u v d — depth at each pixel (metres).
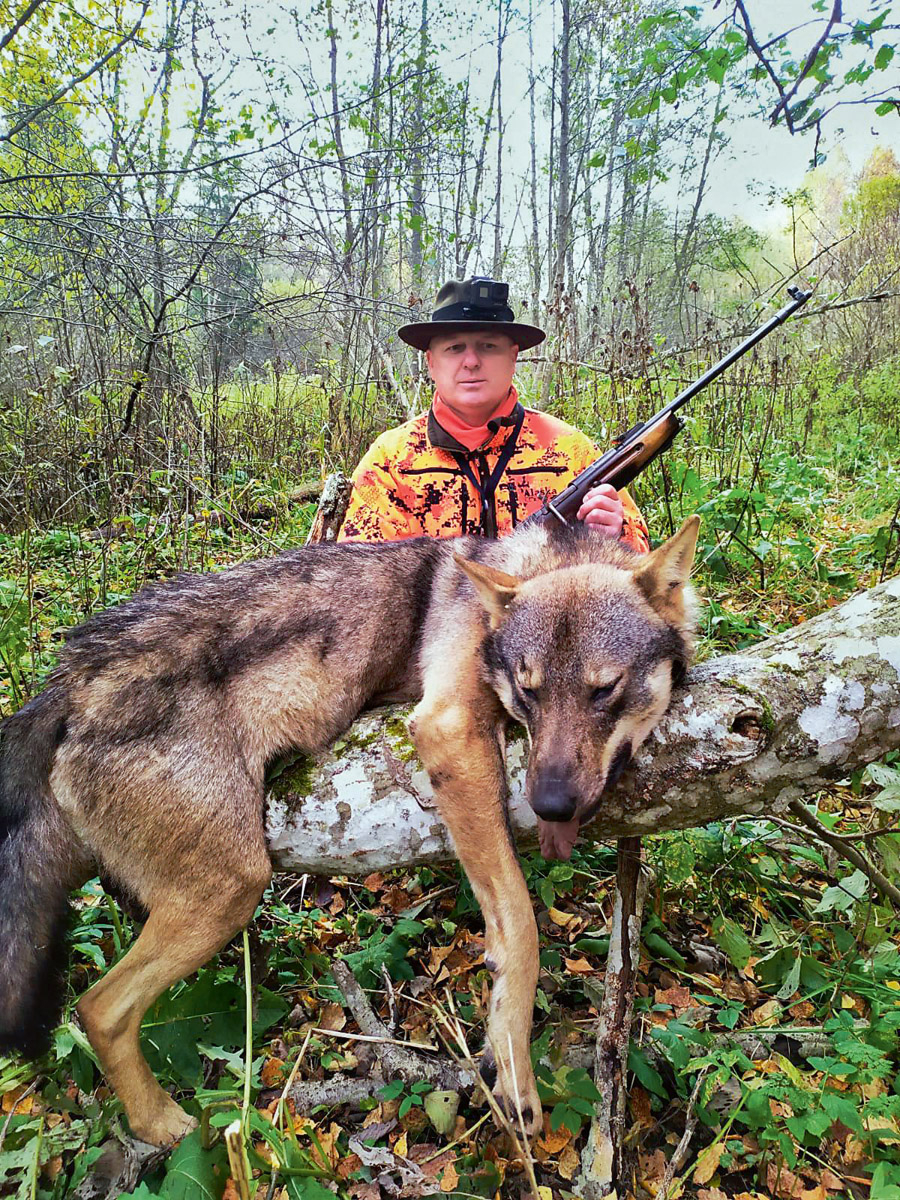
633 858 2.54
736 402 8.62
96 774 2.45
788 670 2.36
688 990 2.74
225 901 2.43
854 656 2.34
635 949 2.49
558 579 2.66
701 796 2.35
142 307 9.64
